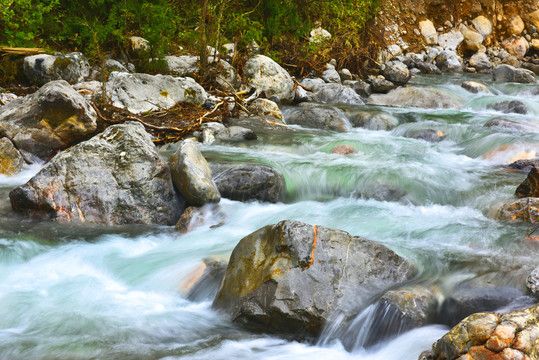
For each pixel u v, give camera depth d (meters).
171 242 5.92
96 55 11.33
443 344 3.31
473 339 3.19
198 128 9.22
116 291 4.95
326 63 15.25
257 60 12.24
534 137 9.27
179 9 13.70
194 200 6.44
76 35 11.57
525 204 6.04
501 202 6.41
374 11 16.98
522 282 4.46
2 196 6.75
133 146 6.54
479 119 11.34
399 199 7.16
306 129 10.71
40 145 7.82
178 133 8.95
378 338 4.13
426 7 19.39
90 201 6.30
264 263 4.46
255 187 6.94
